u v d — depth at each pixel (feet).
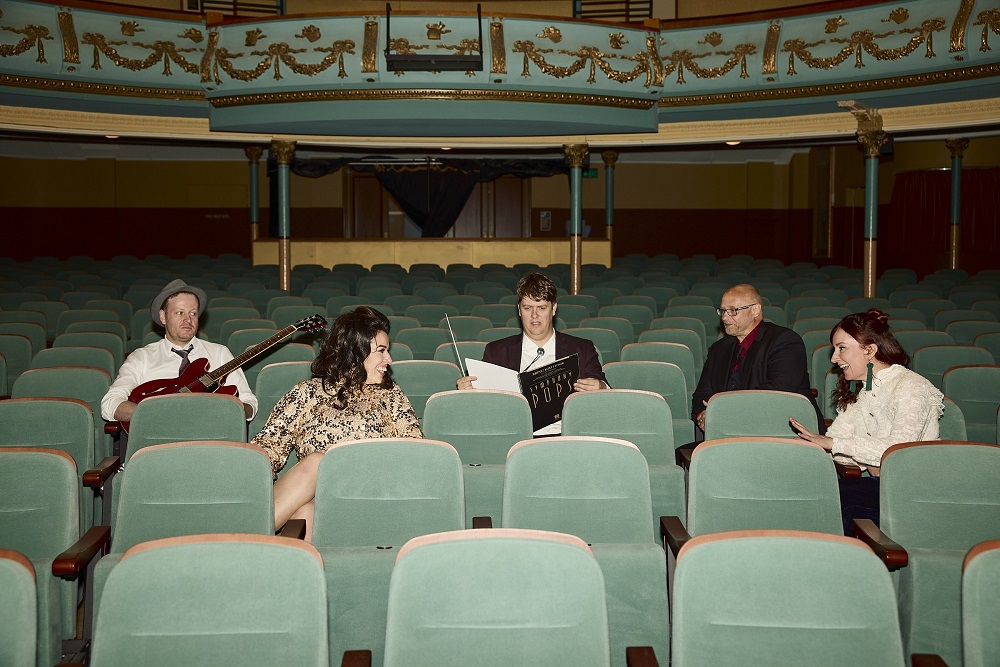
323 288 36.63
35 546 9.63
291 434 11.64
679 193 68.13
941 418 13.67
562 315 29.22
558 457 10.28
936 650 9.48
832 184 65.36
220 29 36.47
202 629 6.63
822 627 6.78
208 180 65.92
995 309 30.01
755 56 37.17
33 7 34.27
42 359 18.67
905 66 34.24
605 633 6.71
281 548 6.77
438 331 23.63
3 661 6.34
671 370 17.70
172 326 16.01
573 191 43.47
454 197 64.44
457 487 10.20
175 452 9.82
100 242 65.46
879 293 39.68
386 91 35.09
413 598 6.68
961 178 53.16
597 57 36.35
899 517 10.09
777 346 15.48
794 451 10.53
